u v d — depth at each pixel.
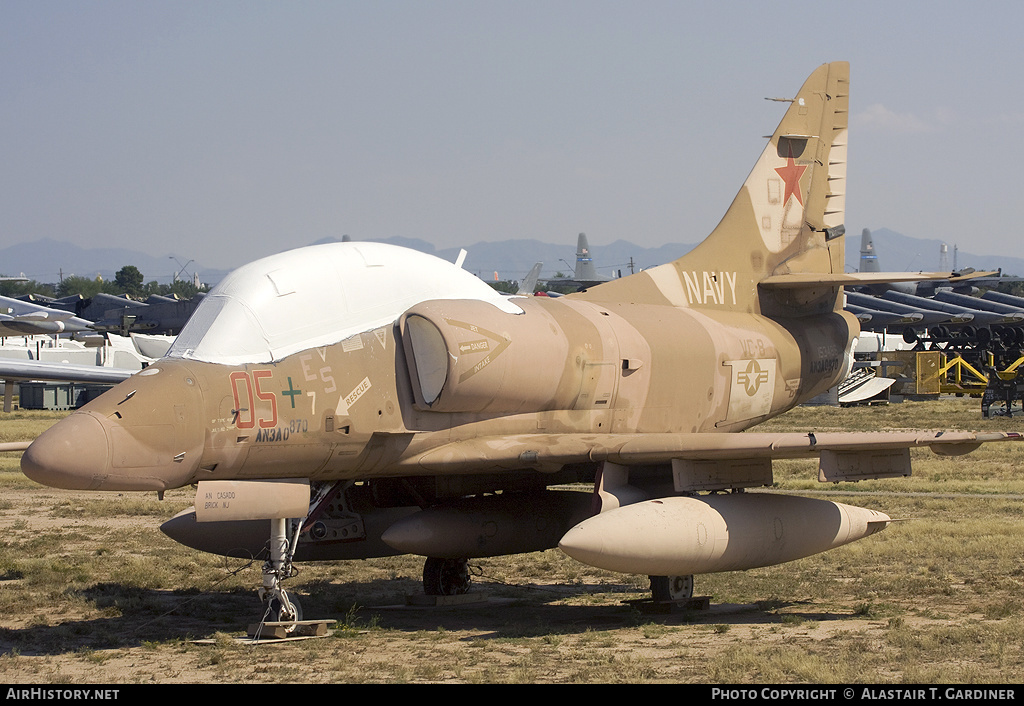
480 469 18.31
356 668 13.75
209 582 22.14
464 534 19.09
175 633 16.81
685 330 22.77
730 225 25.31
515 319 19.19
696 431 22.69
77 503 35.88
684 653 14.56
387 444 17.44
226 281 17.08
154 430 14.69
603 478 18.58
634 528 16.80
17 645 15.59
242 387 15.71
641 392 21.23
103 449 14.24
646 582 23.11
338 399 16.70
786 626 16.86
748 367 23.80
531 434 19.39
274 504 16.38
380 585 22.59
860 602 19.39
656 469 19.70
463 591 20.91
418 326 17.91
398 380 17.67
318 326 17.05
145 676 13.43
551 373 19.30
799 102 26.75
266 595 16.56
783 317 26.11
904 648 14.36
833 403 89.56
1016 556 23.44
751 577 22.55
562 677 13.07
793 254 26.50
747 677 12.81
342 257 17.92
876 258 180.12
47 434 14.27
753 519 18.33
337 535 20.31
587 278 168.50
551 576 23.89
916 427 63.38
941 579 21.16
